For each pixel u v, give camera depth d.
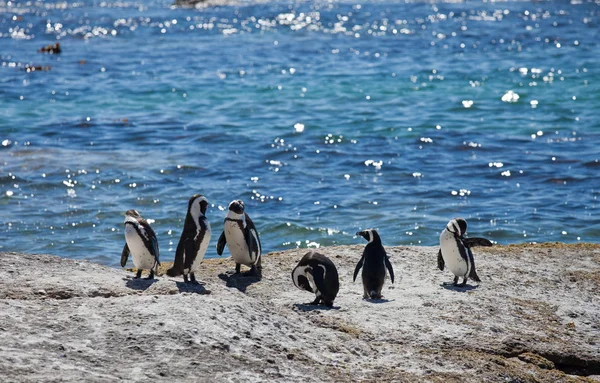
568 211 21.41
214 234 19.47
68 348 7.98
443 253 12.06
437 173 25.45
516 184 24.14
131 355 8.01
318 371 8.37
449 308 11.02
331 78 46.78
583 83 44.06
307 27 70.88
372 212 21.38
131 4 93.06
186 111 36.75
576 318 11.17
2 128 31.95
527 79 45.72
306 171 25.78
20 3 92.62
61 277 10.82
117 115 35.44
